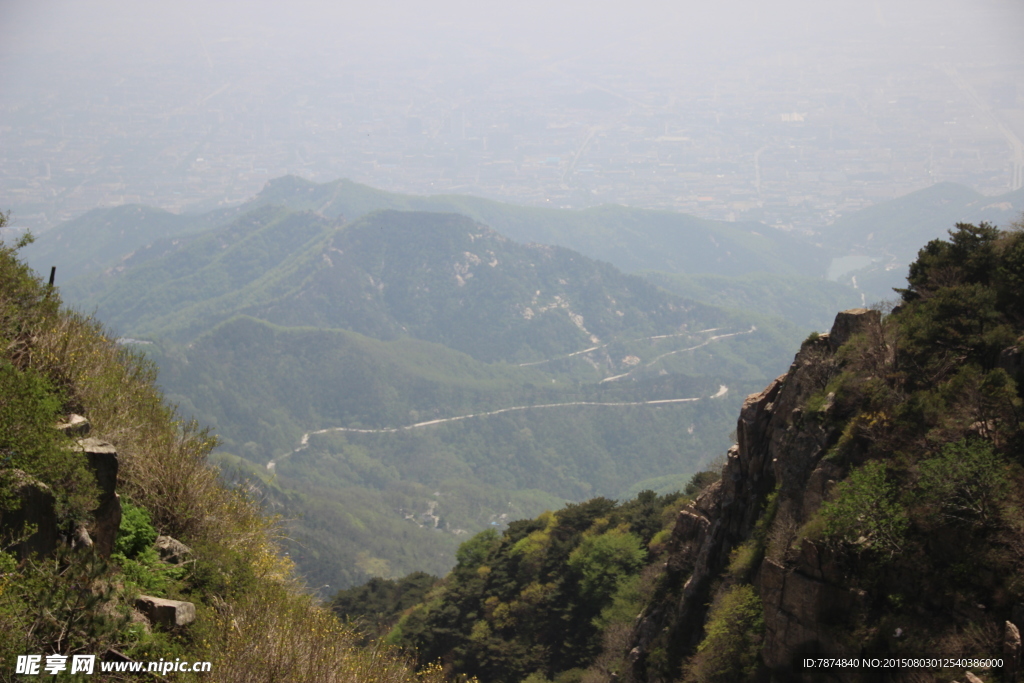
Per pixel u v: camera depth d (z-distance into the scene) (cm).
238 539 1673
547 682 4959
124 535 1412
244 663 1215
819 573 1766
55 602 1009
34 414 1173
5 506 1049
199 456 1736
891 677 1585
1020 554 1522
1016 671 1378
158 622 1234
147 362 1872
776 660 1828
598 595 5244
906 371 2214
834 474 2059
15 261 1566
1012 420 1828
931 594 1605
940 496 1666
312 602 1608
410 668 1494
